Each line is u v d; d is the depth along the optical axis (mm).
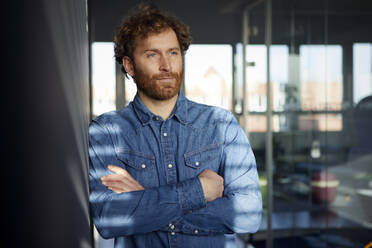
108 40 3689
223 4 3963
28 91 439
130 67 995
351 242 2658
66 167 493
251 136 3844
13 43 431
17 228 434
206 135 1027
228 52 4012
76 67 605
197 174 1001
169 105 1008
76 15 638
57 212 468
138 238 946
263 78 3613
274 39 3426
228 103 4055
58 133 474
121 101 3789
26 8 437
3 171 428
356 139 2605
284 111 3311
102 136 1006
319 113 2881
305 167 3059
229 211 971
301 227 3100
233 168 1041
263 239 3514
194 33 3977
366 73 2531
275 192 3445
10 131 431
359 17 2557
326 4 2758
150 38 932
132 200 917
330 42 2750
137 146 995
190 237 943
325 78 2799
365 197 2582
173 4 3898
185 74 4027
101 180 973
